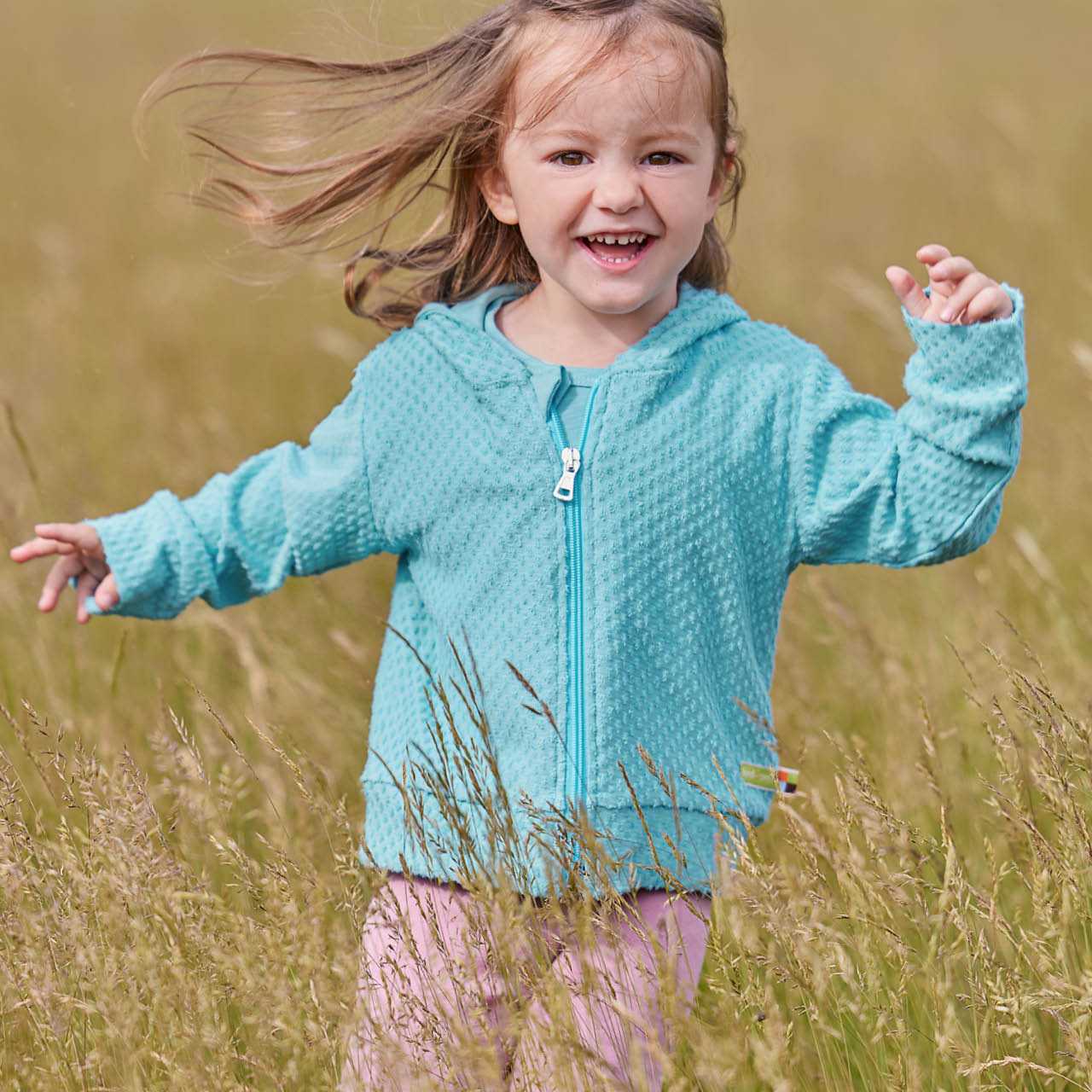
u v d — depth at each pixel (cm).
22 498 1856
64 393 2514
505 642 1045
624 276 1048
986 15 6694
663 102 1034
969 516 1012
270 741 1087
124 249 3731
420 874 1048
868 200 3850
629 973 948
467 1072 902
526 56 1061
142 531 1128
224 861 1039
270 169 1220
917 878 1012
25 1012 1025
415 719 1083
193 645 1672
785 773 1068
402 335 1109
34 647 1577
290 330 3123
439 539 1073
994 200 3566
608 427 1045
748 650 1062
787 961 938
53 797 1068
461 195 1156
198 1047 930
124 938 972
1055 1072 948
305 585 1825
